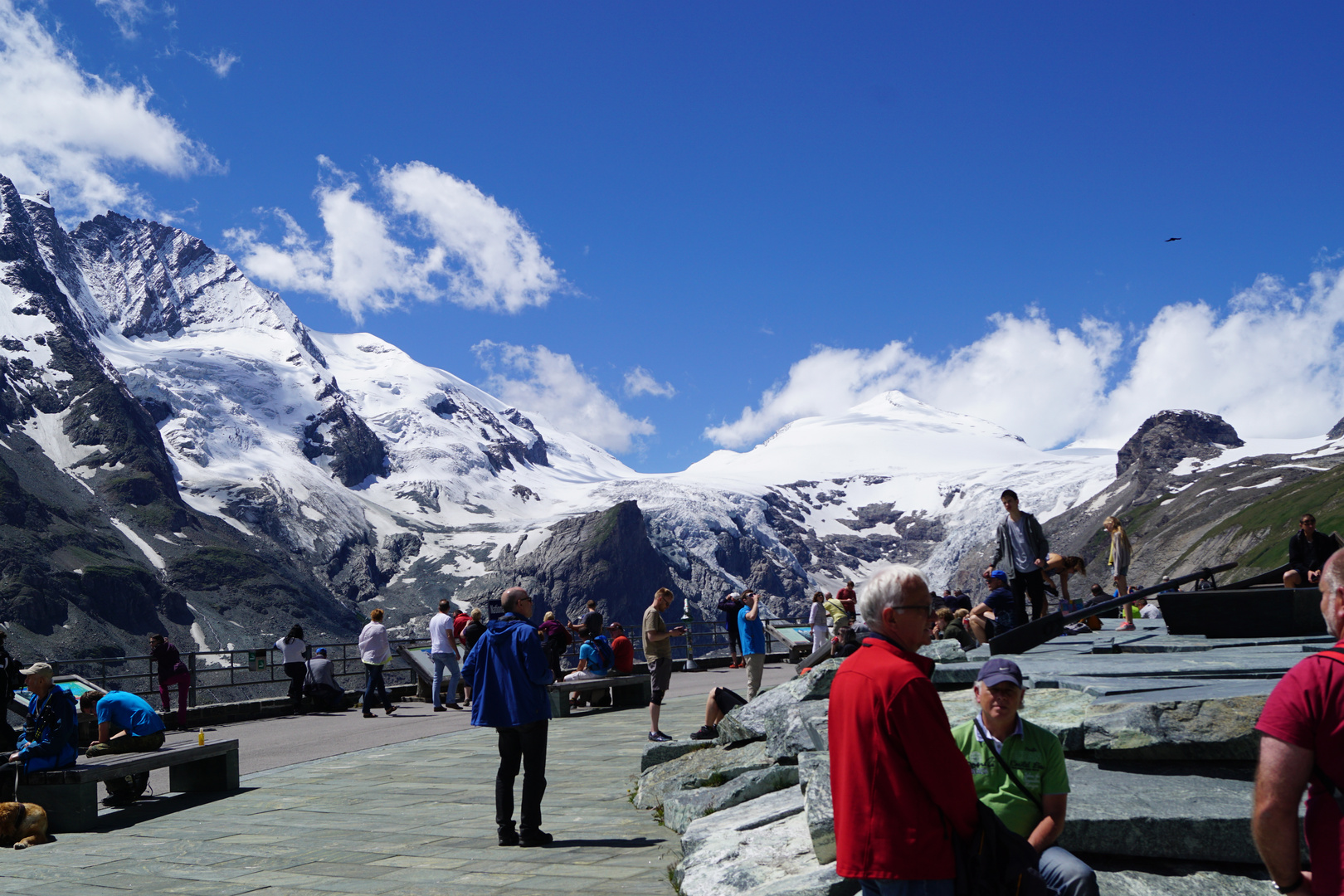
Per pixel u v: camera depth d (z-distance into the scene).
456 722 19.50
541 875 7.11
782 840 6.52
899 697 3.53
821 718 7.88
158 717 11.62
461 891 6.74
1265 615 10.72
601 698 21.00
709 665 33.56
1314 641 9.90
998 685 4.49
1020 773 4.47
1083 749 6.06
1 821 9.05
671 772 9.84
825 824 5.77
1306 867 4.88
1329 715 2.86
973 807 3.54
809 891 5.41
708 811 8.13
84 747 15.27
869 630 3.87
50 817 9.83
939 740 3.51
